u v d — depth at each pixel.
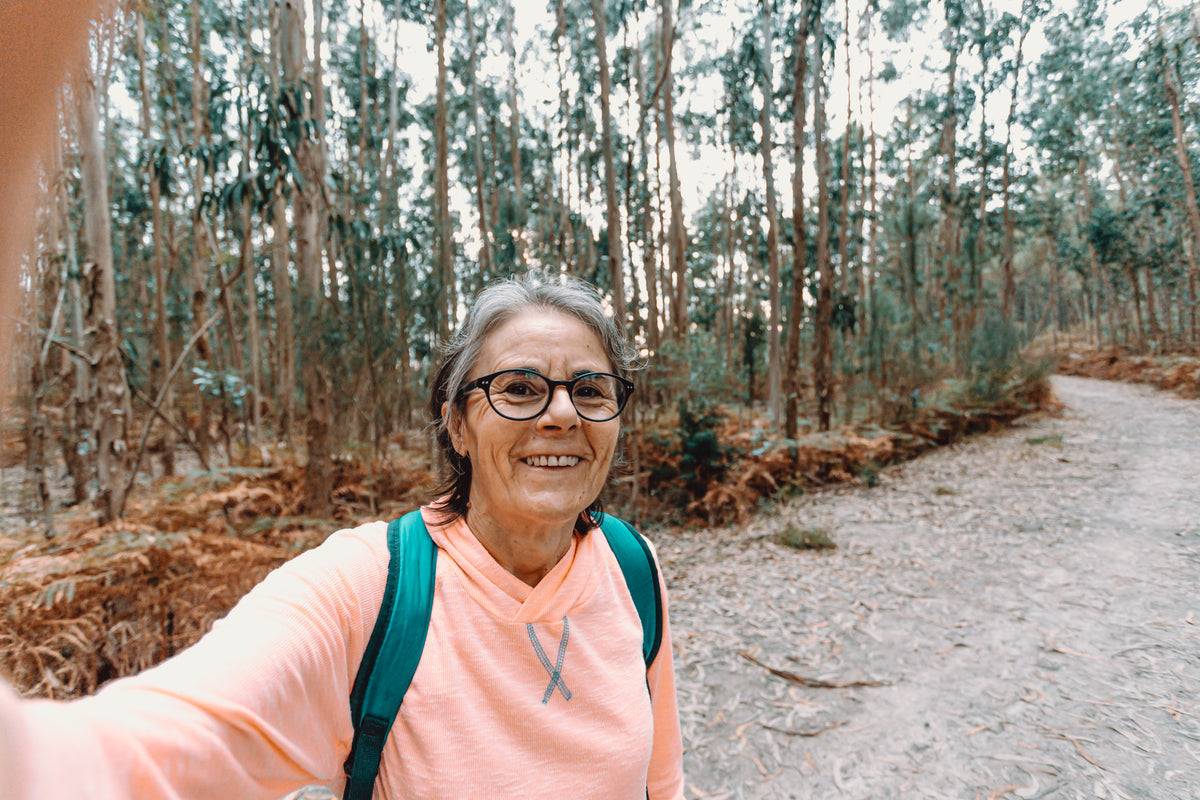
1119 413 12.98
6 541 4.23
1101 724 2.84
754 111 17.27
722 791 2.58
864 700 3.13
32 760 0.30
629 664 1.02
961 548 5.28
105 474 4.11
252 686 0.69
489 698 0.87
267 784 0.71
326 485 6.25
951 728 2.88
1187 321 21.78
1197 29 17.91
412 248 7.66
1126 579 4.39
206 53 11.48
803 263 8.64
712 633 3.91
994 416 11.77
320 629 0.79
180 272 11.03
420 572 0.91
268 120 5.57
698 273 22.61
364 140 14.33
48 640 2.72
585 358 1.02
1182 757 2.62
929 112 23.08
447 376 1.10
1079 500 6.50
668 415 9.12
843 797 2.51
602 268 12.90
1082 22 21.30
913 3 18.48
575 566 1.05
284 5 5.90
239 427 11.67
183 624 3.17
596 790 0.89
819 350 10.19
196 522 5.04
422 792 0.82
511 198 16.33
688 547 5.94
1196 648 3.41
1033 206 25.53
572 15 17.73
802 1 8.72
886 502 6.96
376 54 16.91
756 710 3.09
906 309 13.09
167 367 9.06
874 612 4.09
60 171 0.17
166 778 0.57
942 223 23.70
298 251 6.63
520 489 0.98
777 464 7.74
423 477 7.05
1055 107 23.33
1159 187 20.89
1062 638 3.62
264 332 14.86
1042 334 35.66
